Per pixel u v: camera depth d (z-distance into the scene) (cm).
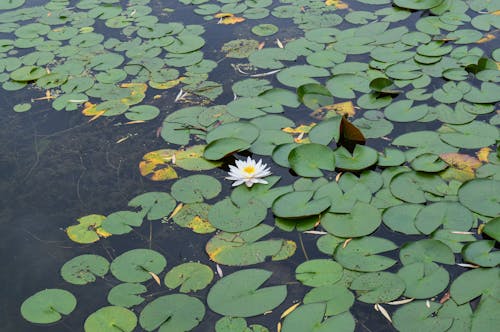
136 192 249
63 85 321
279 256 214
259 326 190
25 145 282
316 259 211
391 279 200
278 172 249
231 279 205
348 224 221
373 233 218
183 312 196
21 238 234
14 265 222
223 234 224
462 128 265
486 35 335
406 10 365
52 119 298
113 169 263
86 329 193
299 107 288
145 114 294
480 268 202
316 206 226
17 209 248
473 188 231
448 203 227
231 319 193
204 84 311
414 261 206
